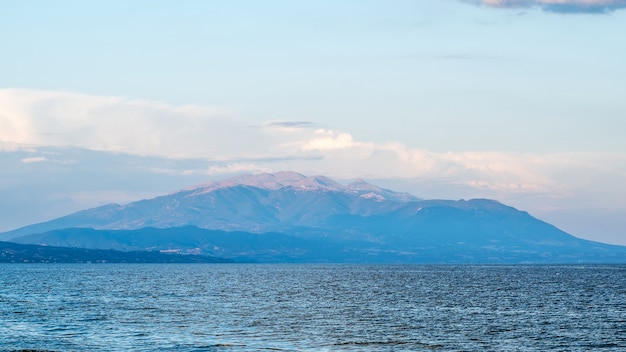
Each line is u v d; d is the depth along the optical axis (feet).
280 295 534.78
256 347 268.62
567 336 294.87
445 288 640.17
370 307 423.23
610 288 628.69
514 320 350.43
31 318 354.54
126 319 351.05
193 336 294.05
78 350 261.24
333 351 261.65
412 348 267.80
